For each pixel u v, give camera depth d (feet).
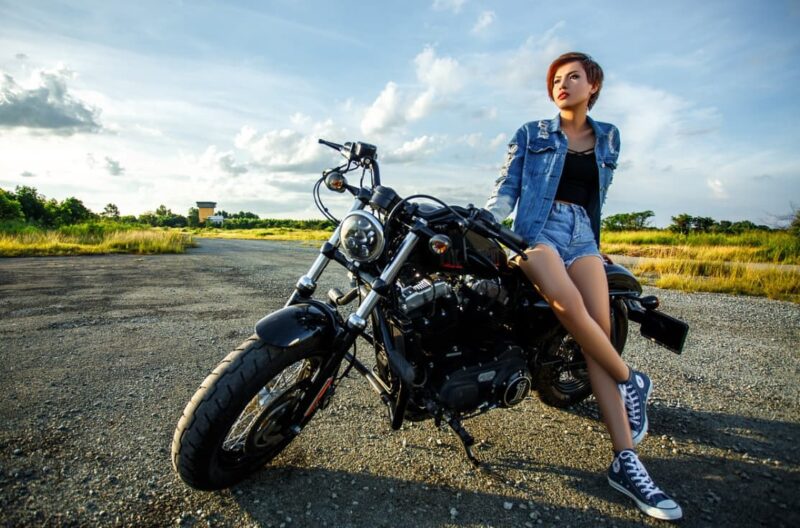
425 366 6.84
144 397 9.47
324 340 6.47
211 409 5.71
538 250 7.16
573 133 8.13
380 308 6.96
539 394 9.29
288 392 6.60
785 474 7.41
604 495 6.75
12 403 8.97
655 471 7.41
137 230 69.56
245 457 6.61
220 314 17.31
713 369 12.34
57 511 5.87
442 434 8.29
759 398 10.43
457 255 6.63
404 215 6.61
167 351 12.54
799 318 18.90
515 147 8.27
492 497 6.59
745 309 20.68
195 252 51.83
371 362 11.75
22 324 15.38
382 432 8.27
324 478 6.86
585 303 7.46
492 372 7.06
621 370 7.24
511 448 7.94
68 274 29.14
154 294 21.62
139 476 6.72
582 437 8.44
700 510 6.45
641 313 9.02
